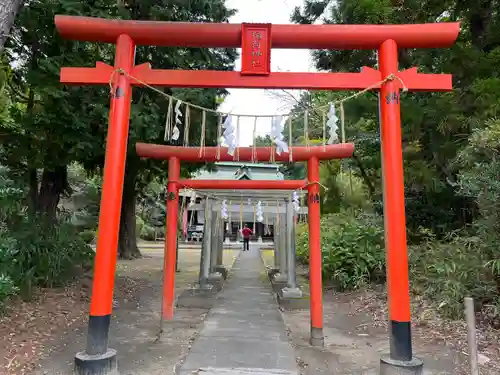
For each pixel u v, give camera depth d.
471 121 6.89
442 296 6.04
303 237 13.62
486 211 5.54
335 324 6.34
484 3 8.21
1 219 6.70
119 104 3.89
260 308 7.48
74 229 8.80
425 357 4.49
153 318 6.57
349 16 7.98
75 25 3.93
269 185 6.65
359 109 8.27
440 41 3.97
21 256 6.55
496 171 5.13
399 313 3.66
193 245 24.70
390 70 3.96
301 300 7.70
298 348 5.07
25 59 7.64
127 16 7.07
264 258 17.72
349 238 9.03
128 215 15.27
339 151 5.62
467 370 4.07
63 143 6.84
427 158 8.91
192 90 7.92
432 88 3.96
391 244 3.78
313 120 10.65
